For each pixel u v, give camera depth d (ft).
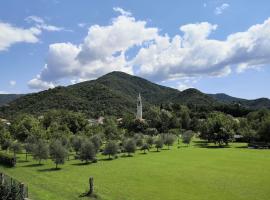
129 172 225.35
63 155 255.29
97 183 185.88
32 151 291.99
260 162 271.90
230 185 179.42
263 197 152.66
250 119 608.19
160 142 381.19
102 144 400.06
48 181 192.24
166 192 163.43
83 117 550.36
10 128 466.70
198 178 200.64
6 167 252.83
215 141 465.47
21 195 112.68
